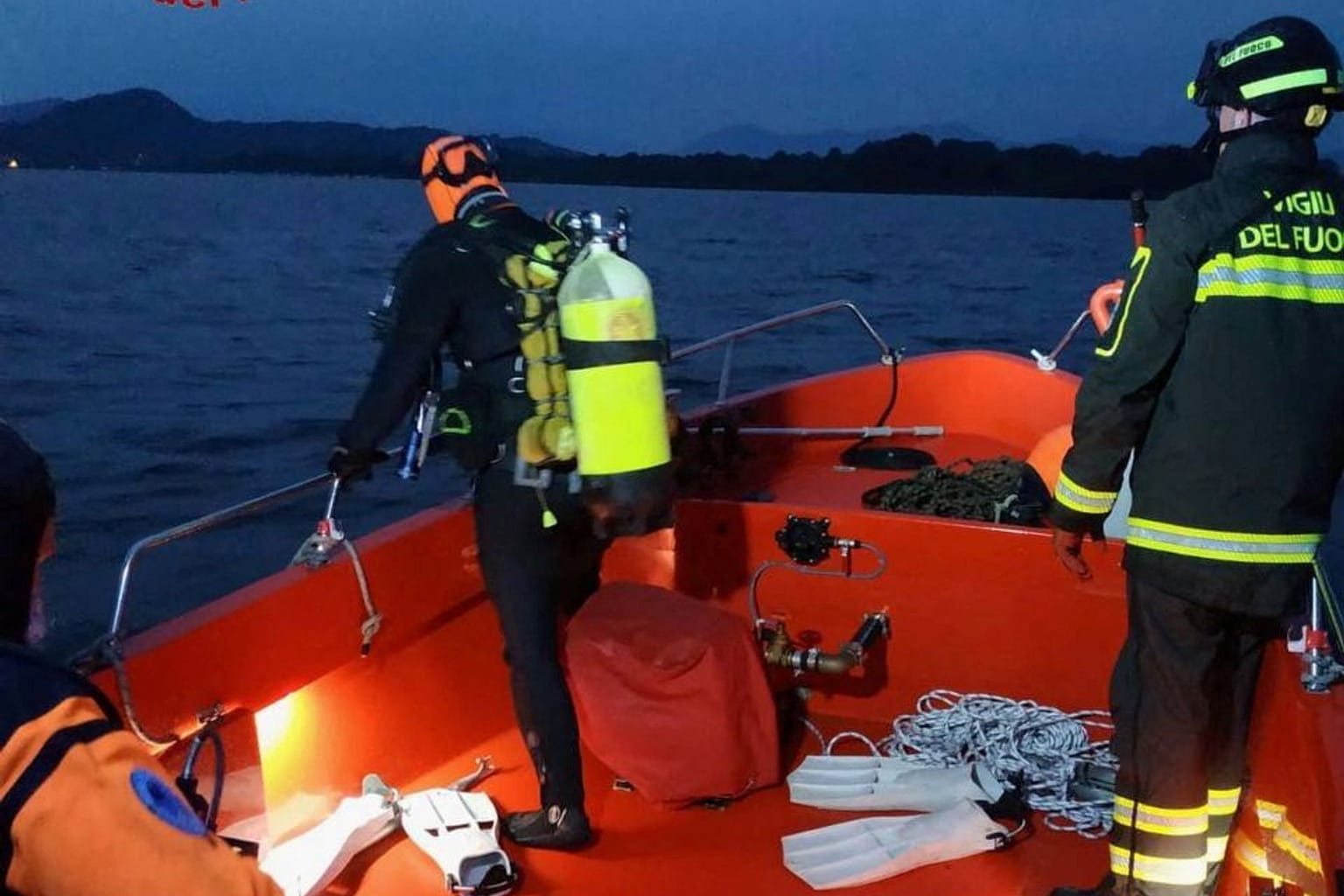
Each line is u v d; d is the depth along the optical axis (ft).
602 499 8.46
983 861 9.35
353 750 9.82
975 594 11.04
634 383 8.35
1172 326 7.04
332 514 9.44
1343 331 7.05
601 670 9.99
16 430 4.27
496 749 10.93
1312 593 7.61
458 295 8.87
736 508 11.78
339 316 112.68
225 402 71.67
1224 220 7.00
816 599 11.61
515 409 8.80
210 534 44.96
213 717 8.16
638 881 9.20
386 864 9.20
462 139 9.61
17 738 3.57
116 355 88.22
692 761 9.87
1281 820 7.43
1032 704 10.89
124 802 3.64
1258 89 7.14
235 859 3.89
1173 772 7.50
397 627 10.12
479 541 9.30
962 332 99.45
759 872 9.29
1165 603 7.34
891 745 10.99
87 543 44.75
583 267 8.42
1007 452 15.70
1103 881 8.31
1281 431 6.93
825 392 16.21
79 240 211.82
